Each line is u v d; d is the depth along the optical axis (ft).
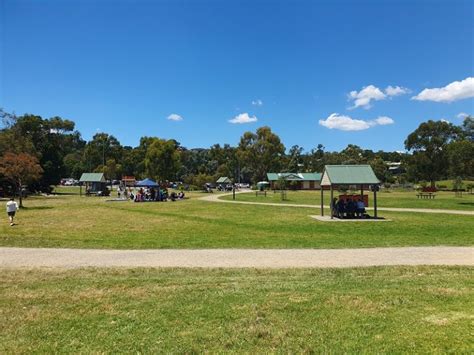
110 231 67.87
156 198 169.58
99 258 43.55
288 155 463.01
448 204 133.08
